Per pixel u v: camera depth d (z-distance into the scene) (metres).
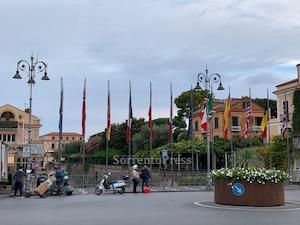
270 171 17.50
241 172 17.53
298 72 49.25
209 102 32.50
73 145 88.75
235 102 68.38
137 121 76.62
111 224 11.99
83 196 25.25
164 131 67.31
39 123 100.81
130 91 38.44
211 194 26.12
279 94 53.00
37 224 12.08
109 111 37.22
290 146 43.72
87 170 64.12
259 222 12.24
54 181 26.16
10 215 14.52
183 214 14.47
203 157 54.19
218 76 41.75
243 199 17.33
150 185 36.50
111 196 24.95
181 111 83.69
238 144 54.31
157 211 15.55
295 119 47.94
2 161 27.62
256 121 68.25
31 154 29.55
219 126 65.81
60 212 15.48
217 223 12.05
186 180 37.16
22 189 26.33
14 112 99.81
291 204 18.17
